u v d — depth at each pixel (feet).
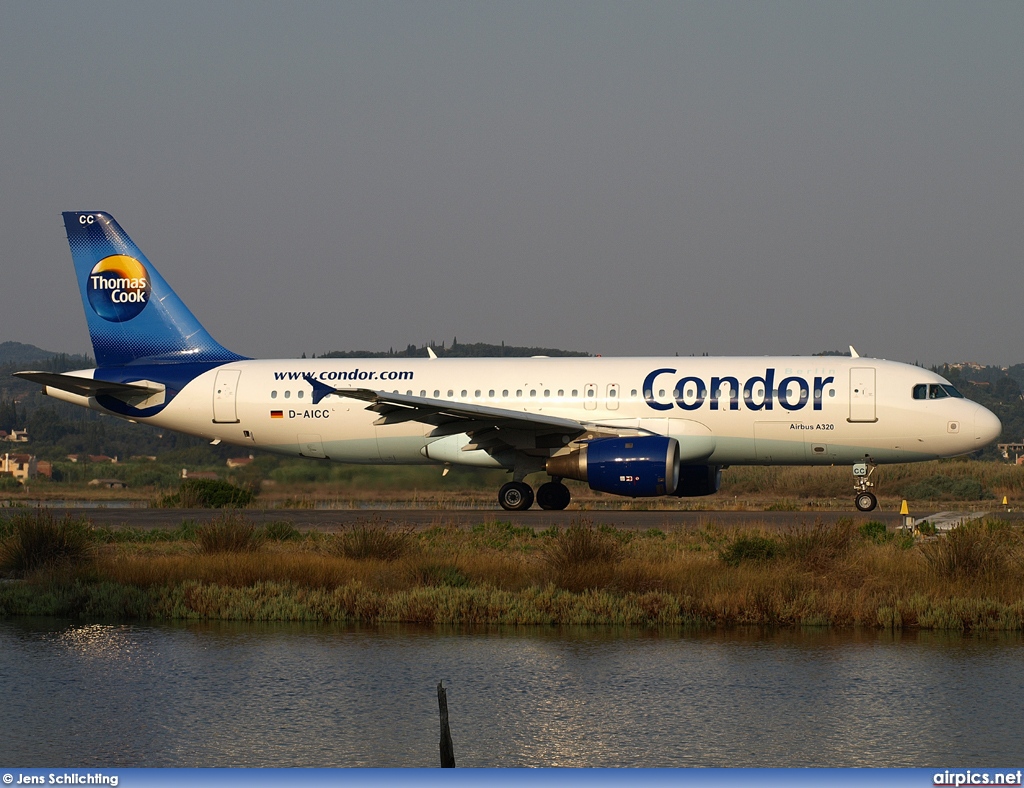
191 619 248.11
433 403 425.69
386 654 211.82
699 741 159.43
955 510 520.01
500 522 381.40
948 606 234.99
